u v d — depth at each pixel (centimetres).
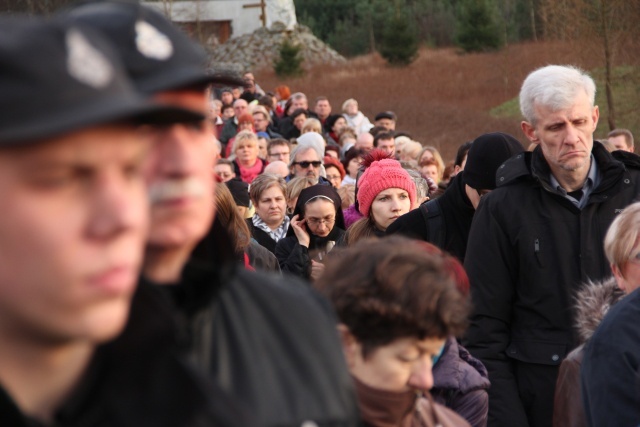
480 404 416
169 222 214
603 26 3222
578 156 582
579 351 467
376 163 723
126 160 165
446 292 296
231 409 196
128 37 205
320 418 229
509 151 671
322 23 8375
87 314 162
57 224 158
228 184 953
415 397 312
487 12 5997
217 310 229
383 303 291
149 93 202
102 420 184
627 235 450
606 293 469
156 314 195
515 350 592
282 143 1543
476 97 4891
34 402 179
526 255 589
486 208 605
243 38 5847
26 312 161
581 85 588
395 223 688
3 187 156
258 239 963
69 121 152
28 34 154
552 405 582
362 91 5200
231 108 2422
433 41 7506
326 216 834
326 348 240
